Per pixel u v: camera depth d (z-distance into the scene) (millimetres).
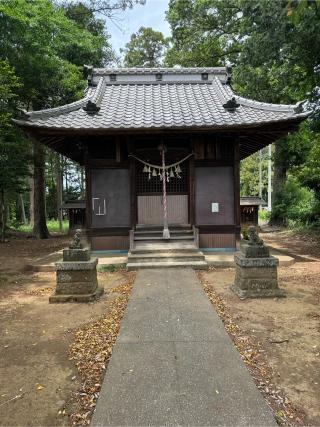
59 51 16500
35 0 13797
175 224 10625
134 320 4848
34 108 16891
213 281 7379
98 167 10164
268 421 2578
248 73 14383
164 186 9719
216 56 20062
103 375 3424
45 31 13859
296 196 20672
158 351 3820
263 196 45562
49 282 7711
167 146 10469
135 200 10320
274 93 14125
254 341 4176
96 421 2592
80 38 17344
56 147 11039
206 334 4305
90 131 8852
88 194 10164
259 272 6098
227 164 10141
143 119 9492
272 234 17391
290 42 9906
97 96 10906
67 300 5992
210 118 9508
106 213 10203
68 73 16125
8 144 13375
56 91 16703
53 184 36062
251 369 3486
